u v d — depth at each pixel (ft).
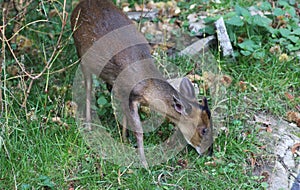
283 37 24.53
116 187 18.40
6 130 19.38
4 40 19.58
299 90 22.70
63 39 24.49
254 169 19.21
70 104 21.45
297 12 26.73
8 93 21.54
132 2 27.81
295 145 19.99
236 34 24.84
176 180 18.58
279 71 23.30
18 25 24.17
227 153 19.63
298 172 19.13
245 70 23.27
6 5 24.49
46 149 19.29
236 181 18.67
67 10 26.23
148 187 18.25
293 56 23.84
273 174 18.98
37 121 20.27
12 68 23.03
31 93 21.75
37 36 24.93
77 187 18.35
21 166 18.86
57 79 22.82
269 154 19.67
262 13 26.25
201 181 18.53
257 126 20.76
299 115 21.25
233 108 21.35
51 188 18.28
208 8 27.04
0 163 18.81
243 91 22.38
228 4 27.12
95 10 20.85
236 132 20.33
